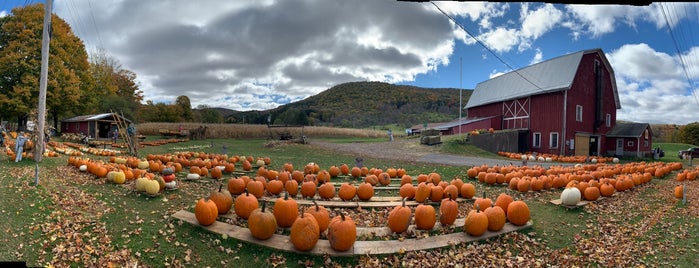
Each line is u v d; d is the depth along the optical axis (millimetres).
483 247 7109
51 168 12648
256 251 6348
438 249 6797
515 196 11320
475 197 10602
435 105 112375
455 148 29266
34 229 6473
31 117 16906
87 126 35625
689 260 7078
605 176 14867
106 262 5719
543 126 34594
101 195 8961
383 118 98938
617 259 7020
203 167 13102
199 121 69125
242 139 42094
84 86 39438
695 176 16375
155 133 43781
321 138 47219
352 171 14141
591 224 8898
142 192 9336
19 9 32625
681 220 9594
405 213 7246
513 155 29047
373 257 6324
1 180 9883
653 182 15305
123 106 52906
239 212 7656
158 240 6531
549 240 7809
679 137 64938
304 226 6215
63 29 36094
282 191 10266
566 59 34719
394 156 24344
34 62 31594
